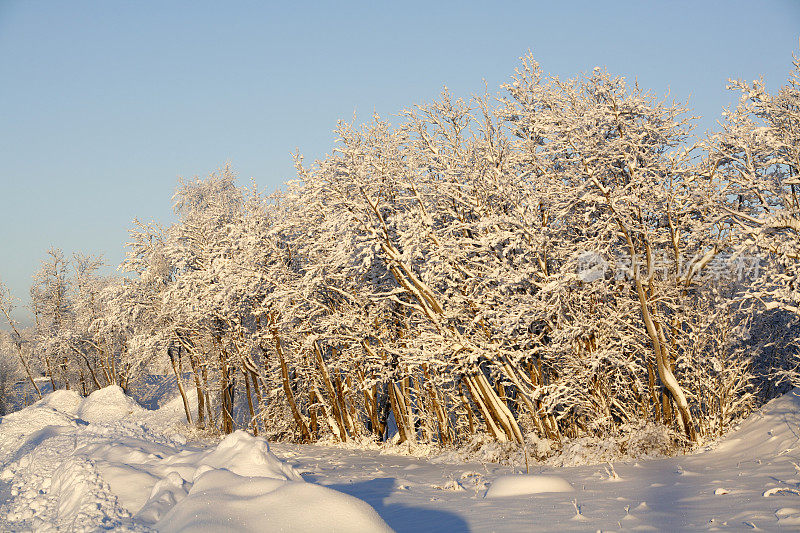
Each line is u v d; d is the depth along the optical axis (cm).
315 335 2534
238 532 616
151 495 992
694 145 1670
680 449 1547
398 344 2352
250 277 2578
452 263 1936
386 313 2447
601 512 792
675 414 1772
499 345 1862
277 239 2633
